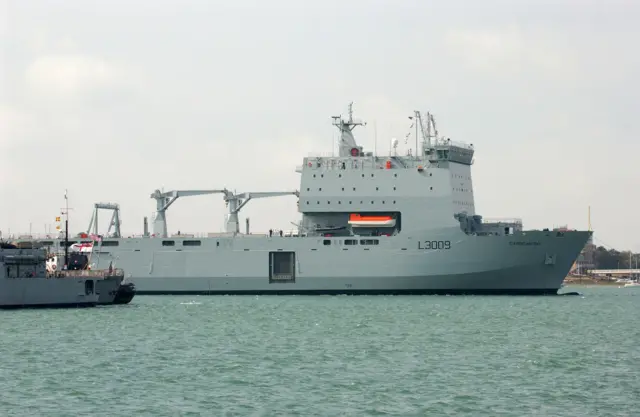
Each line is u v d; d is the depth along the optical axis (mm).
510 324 130625
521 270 178000
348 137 191875
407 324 130000
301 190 186125
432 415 71875
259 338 114625
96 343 109625
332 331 121750
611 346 106625
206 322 133875
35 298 153375
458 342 110312
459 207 185750
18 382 84062
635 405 74625
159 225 198500
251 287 188250
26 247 157500
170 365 93125
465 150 188375
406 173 182125
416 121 186000
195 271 190625
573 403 75375
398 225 184875
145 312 149875
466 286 179875
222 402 76062
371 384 83062
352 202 183875
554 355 99062
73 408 74000
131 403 75688
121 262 193750
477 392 79562
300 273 185250
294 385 82688
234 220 196000
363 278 182375
